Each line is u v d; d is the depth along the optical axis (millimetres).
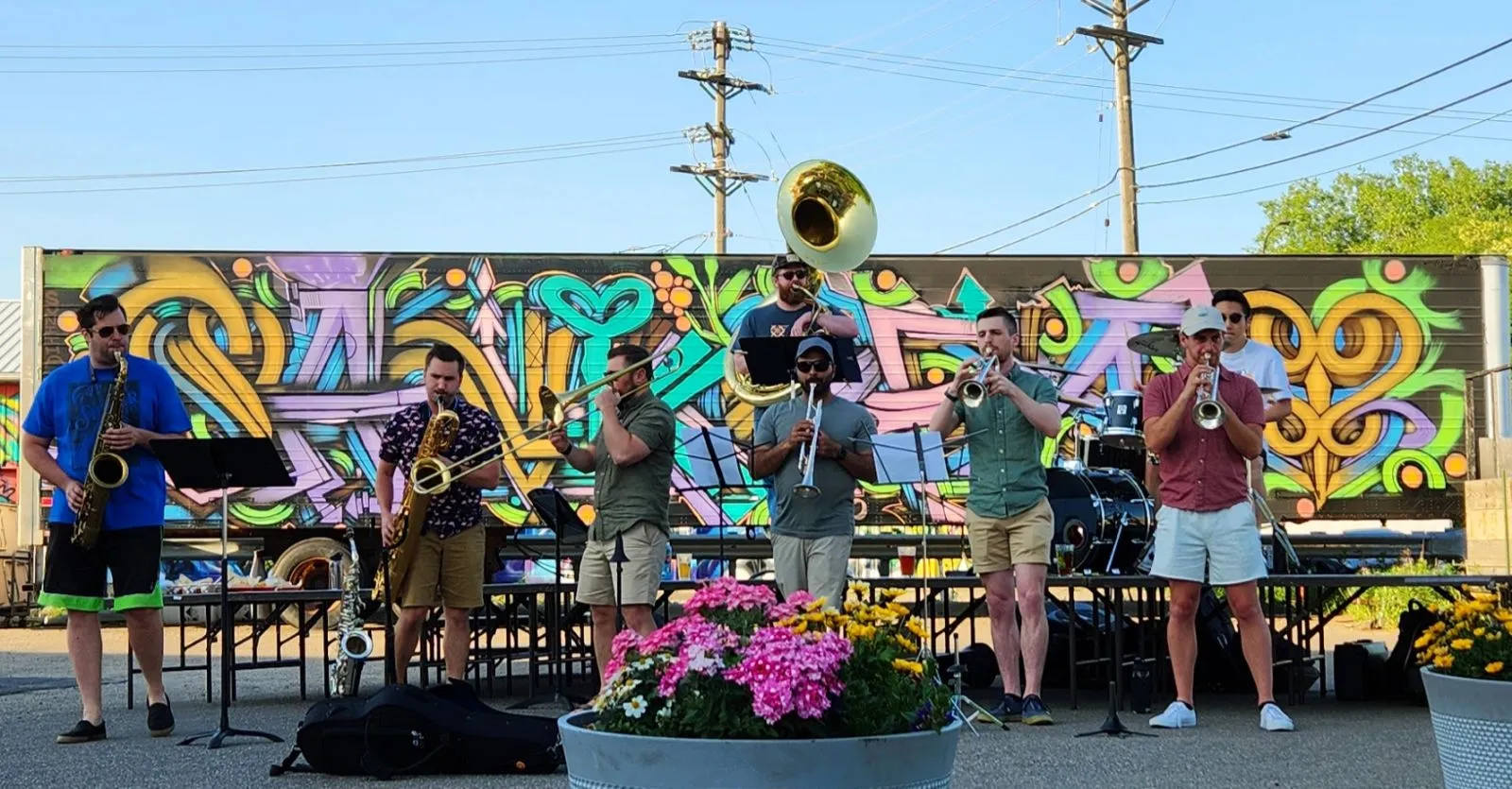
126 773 5316
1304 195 41406
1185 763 5406
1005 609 6688
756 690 3143
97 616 6332
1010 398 6570
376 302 12680
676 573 13133
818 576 6121
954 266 12750
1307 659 8297
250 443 5828
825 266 6672
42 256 12484
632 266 12734
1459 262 12922
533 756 5242
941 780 3309
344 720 5219
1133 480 8445
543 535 12516
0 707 7820
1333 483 12789
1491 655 4332
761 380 6270
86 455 6246
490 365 12641
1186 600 6457
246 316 12609
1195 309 6219
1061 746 5824
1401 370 12867
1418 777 5094
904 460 6238
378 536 9742
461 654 6555
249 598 7867
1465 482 12789
